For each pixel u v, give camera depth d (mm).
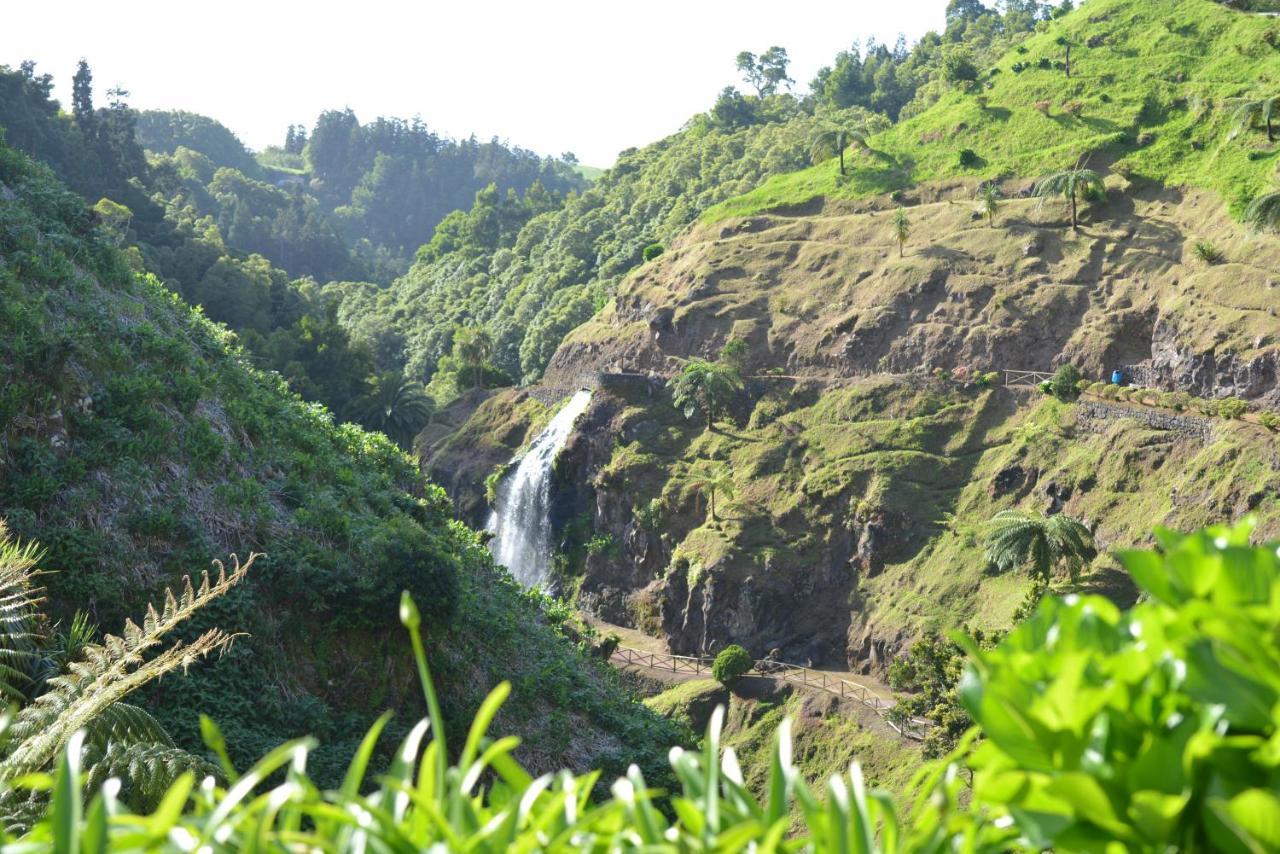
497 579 33688
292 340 92625
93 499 21266
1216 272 59656
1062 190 68750
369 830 1671
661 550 65375
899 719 43312
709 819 1813
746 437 67938
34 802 6422
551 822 1937
